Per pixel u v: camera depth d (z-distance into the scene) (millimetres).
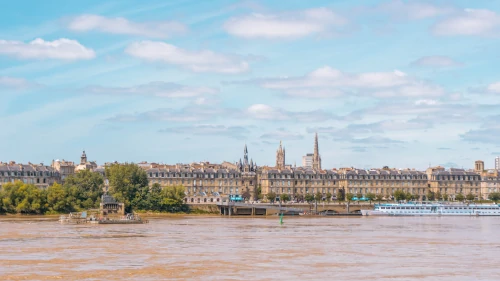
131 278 162875
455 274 173500
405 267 184750
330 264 189375
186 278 163750
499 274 173875
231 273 171750
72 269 175750
